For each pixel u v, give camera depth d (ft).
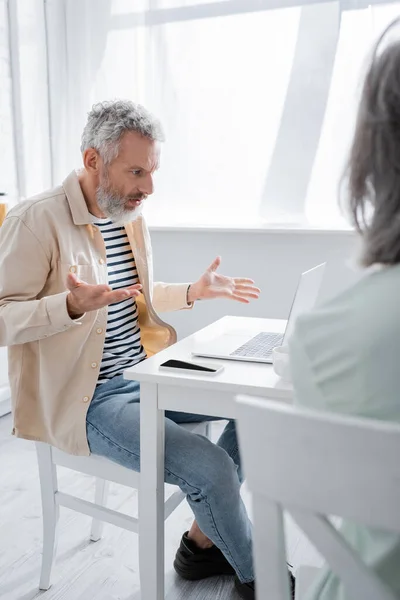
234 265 9.49
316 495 1.87
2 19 9.31
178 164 9.59
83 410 4.66
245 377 3.92
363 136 2.13
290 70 8.78
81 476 7.24
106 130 4.80
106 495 5.91
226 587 5.24
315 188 8.96
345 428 1.76
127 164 4.83
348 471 1.79
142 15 9.45
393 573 2.07
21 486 7.02
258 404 1.90
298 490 1.90
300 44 8.67
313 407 2.06
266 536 2.08
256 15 8.83
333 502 1.84
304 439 1.84
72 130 10.13
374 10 8.27
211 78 9.22
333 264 8.93
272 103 8.97
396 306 1.93
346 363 1.97
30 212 4.79
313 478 1.86
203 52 9.20
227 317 5.81
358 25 8.35
